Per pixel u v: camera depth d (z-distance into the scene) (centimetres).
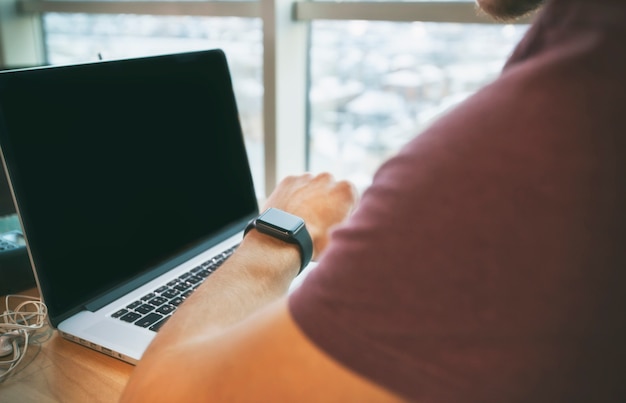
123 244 81
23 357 70
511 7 54
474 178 30
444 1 113
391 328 31
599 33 30
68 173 74
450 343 30
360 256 32
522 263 29
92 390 64
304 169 151
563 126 29
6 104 67
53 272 72
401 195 32
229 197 104
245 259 62
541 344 29
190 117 96
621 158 29
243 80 148
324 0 127
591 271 29
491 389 30
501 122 31
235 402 35
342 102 140
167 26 158
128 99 83
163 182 89
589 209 29
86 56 175
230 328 41
